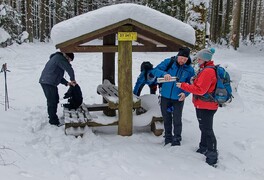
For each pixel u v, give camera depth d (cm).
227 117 732
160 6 2278
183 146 539
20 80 1057
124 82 563
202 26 815
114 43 637
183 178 434
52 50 2269
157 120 597
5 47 2025
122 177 423
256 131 641
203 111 473
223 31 3272
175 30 537
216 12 3077
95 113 682
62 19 3328
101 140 549
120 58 555
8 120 609
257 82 1191
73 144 520
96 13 523
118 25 524
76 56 1839
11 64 1438
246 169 472
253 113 777
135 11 523
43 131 575
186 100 859
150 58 1803
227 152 531
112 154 496
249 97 957
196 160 493
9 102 761
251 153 531
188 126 658
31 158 454
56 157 471
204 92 454
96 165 456
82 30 517
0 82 1014
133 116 605
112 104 578
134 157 489
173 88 518
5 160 428
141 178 425
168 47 562
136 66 1425
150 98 648
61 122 627
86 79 1103
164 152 518
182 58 503
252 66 1666
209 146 484
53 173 418
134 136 578
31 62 1531
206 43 877
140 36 636
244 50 2831
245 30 3859
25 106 737
